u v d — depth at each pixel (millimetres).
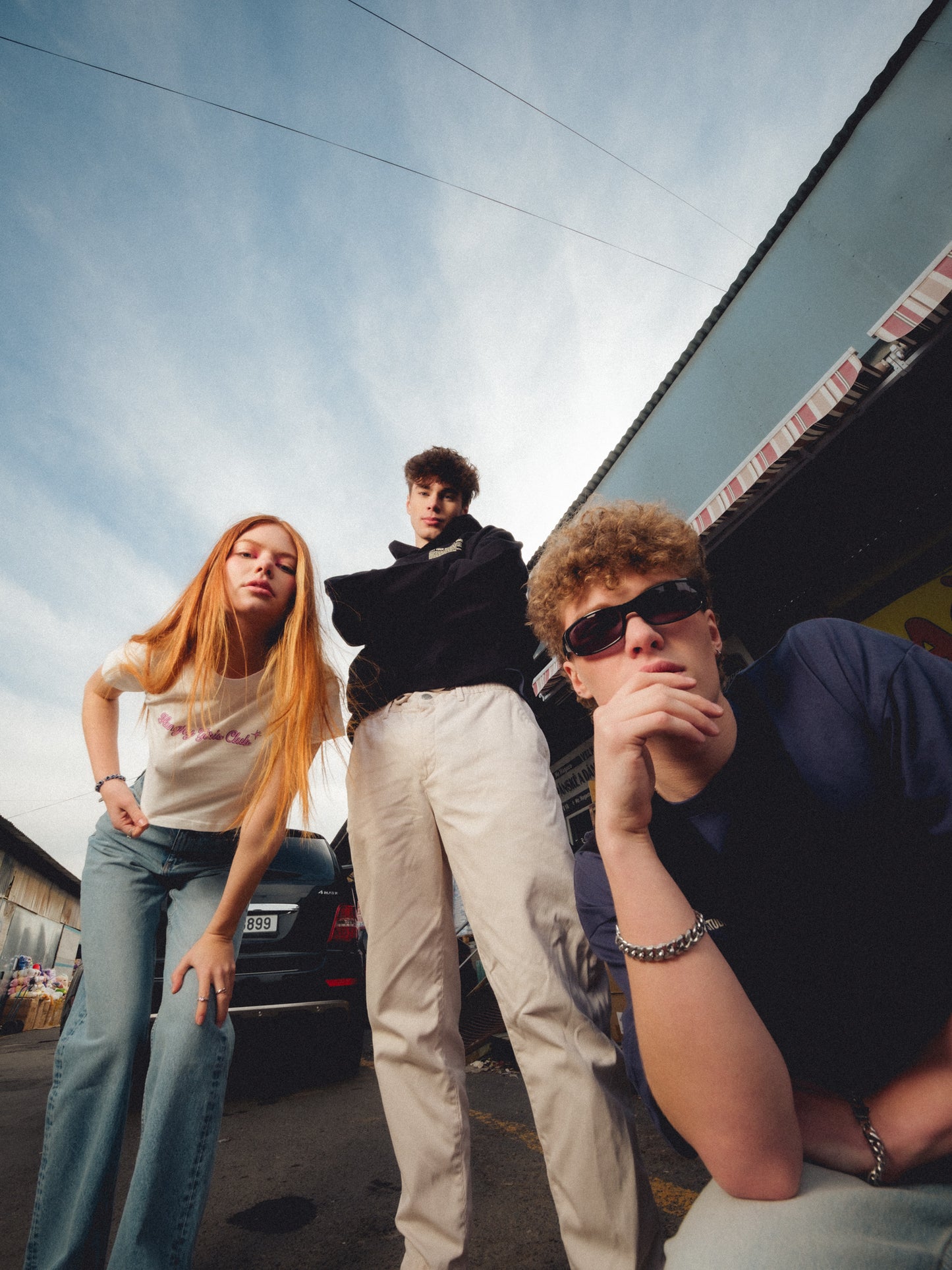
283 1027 3303
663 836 713
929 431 3258
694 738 610
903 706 605
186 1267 968
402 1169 1055
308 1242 1478
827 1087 581
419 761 1227
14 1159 2395
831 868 619
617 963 700
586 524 841
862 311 4223
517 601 1435
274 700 1307
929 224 3852
